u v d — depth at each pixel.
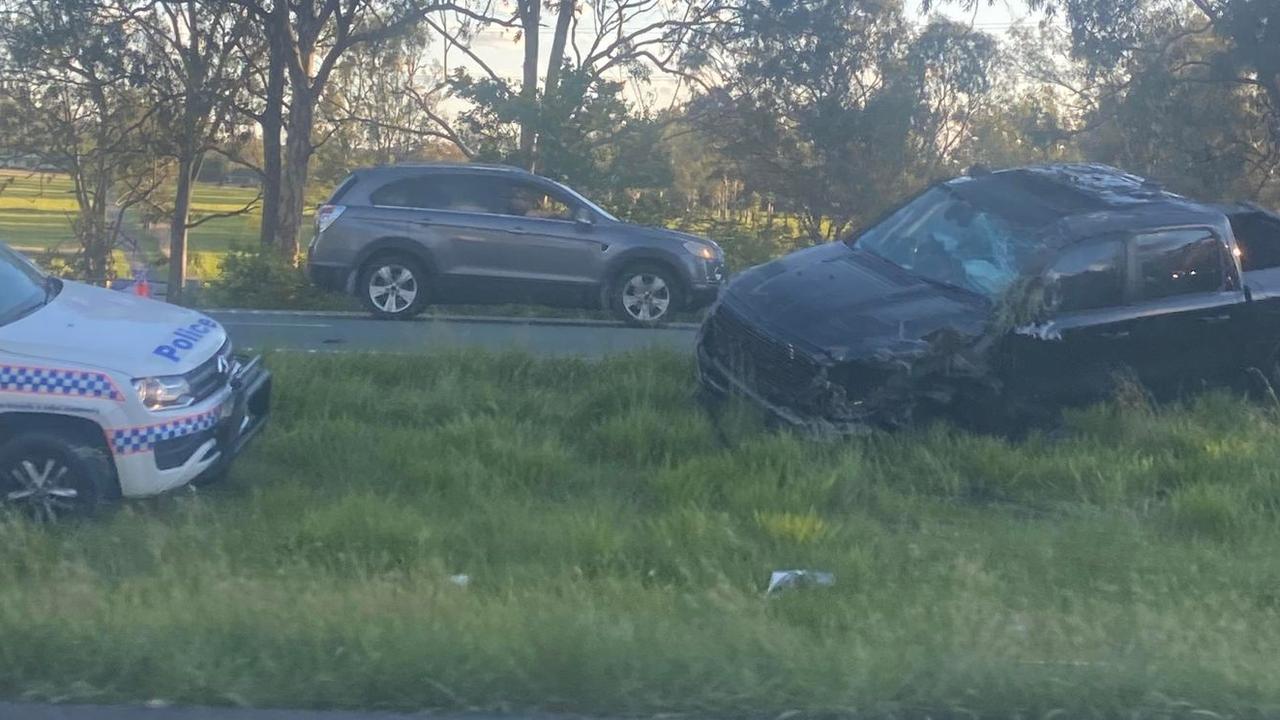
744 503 7.52
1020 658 5.06
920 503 8.02
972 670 4.88
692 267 14.74
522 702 4.73
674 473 7.98
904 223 10.36
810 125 34.38
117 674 4.80
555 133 28.22
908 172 36.00
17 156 32.81
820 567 6.65
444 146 36.75
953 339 8.93
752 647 5.07
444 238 14.39
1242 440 9.07
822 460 8.41
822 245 10.75
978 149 37.56
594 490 8.04
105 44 30.02
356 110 35.69
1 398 6.81
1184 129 28.39
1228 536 7.40
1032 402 9.23
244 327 13.53
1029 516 7.96
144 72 30.66
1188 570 6.70
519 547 6.77
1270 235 10.95
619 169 28.58
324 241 14.40
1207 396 9.92
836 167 34.72
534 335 13.63
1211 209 10.26
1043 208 9.83
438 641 4.99
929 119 37.09
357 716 4.65
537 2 32.03
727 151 35.25
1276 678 4.95
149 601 5.51
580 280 14.60
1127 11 28.39
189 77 30.97
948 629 5.41
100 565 6.35
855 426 8.81
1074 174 10.80
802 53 32.91
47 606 5.29
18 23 29.88
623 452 8.80
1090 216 9.67
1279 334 10.13
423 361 10.68
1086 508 7.91
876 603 5.98
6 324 7.11
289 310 17.00
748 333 9.30
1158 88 28.17
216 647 4.98
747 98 33.81
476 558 6.62
